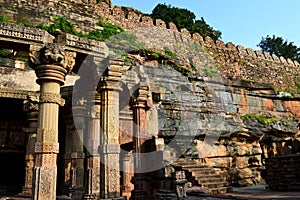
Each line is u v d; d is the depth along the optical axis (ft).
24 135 58.34
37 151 22.02
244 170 65.82
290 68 102.47
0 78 50.55
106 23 69.10
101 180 27.32
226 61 88.28
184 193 31.91
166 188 34.37
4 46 24.06
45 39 24.31
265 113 81.25
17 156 60.39
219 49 89.61
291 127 78.69
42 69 23.41
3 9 57.06
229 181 61.26
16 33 23.22
